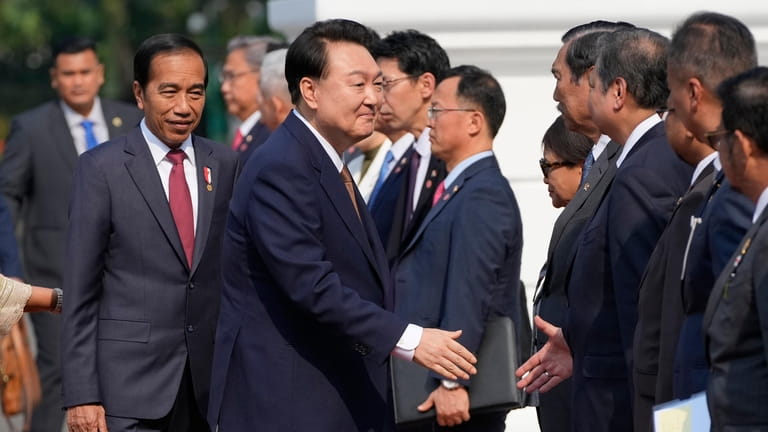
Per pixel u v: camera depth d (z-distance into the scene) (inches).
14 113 1984.5
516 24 649.0
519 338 518.9
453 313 487.5
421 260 514.6
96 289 496.1
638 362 398.0
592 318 427.5
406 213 570.3
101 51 2057.1
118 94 2057.1
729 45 370.0
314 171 432.1
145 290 499.5
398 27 663.8
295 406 430.9
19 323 636.7
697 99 371.9
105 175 498.9
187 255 506.3
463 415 482.9
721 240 351.6
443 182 530.6
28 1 2021.4
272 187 427.2
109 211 498.0
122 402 492.7
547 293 482.3
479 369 485.1
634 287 407.8
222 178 518.0
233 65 801.6
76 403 484.4
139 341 496.7
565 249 466.0
